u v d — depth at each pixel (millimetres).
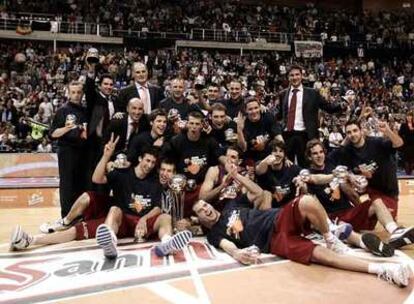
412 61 20281
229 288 2748
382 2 24547
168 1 20672
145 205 4004
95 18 18188
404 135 9109
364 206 4031
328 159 4375
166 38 18062
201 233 4188
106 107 4617
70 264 3262
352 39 21000
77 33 17156
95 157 4582
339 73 18375
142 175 4012
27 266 3219
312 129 4895
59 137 4406
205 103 5012
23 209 6031
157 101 4836
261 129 4688
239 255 3270
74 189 4535
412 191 8031
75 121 4438
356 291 2680
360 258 3316
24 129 10180
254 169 4281
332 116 10109
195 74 15836
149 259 3371
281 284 2816
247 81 16422
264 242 3504
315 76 17328
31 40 17016
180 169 4348
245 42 19219
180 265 3213
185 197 4238
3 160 8078
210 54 18672
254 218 3592
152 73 15867
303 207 3281
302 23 21766
